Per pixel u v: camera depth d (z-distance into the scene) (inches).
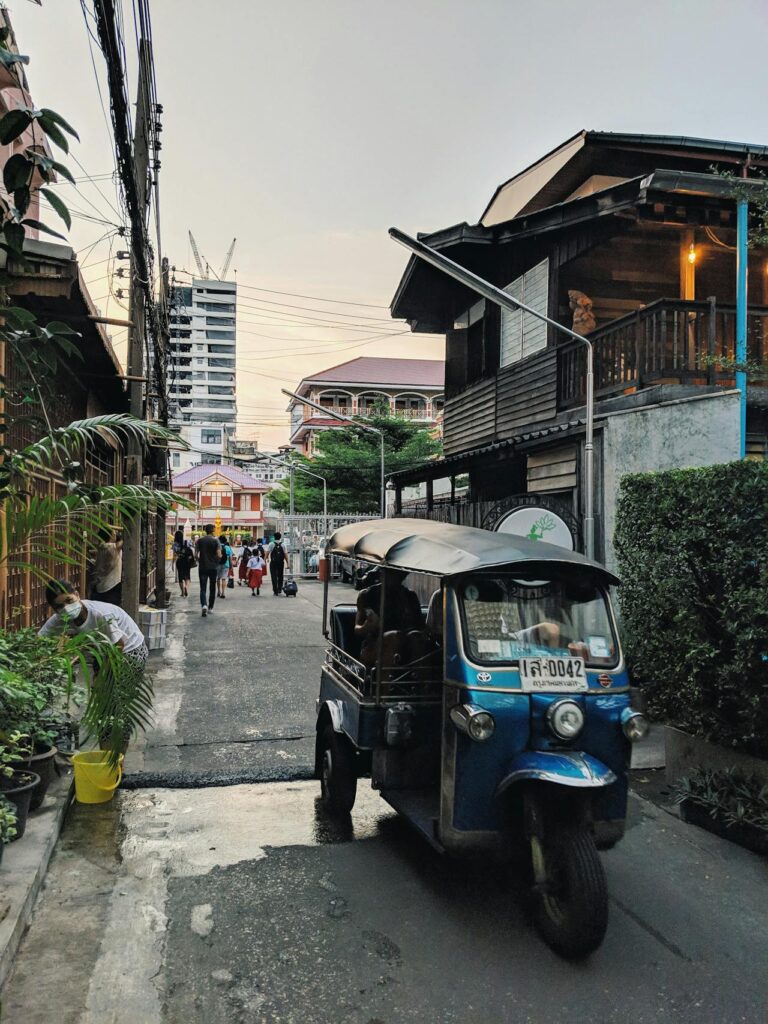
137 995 124.6
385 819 204.1
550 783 137.1
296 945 140.3
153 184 394.9
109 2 194.2
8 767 170.6
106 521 184.2
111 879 165.3
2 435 253.0
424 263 582.9
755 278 524.7
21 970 130.6
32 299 277.1
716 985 129.7
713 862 179.5
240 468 3535.9
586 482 350.6
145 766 242.5
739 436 350.9
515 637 159.0
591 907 130.5
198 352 4756.4
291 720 302.0
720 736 209.5
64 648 171.2
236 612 677.3
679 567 229.8
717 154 470.9
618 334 429.7
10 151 308.5
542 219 475.8
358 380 2632.9
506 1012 121.8
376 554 191.6
